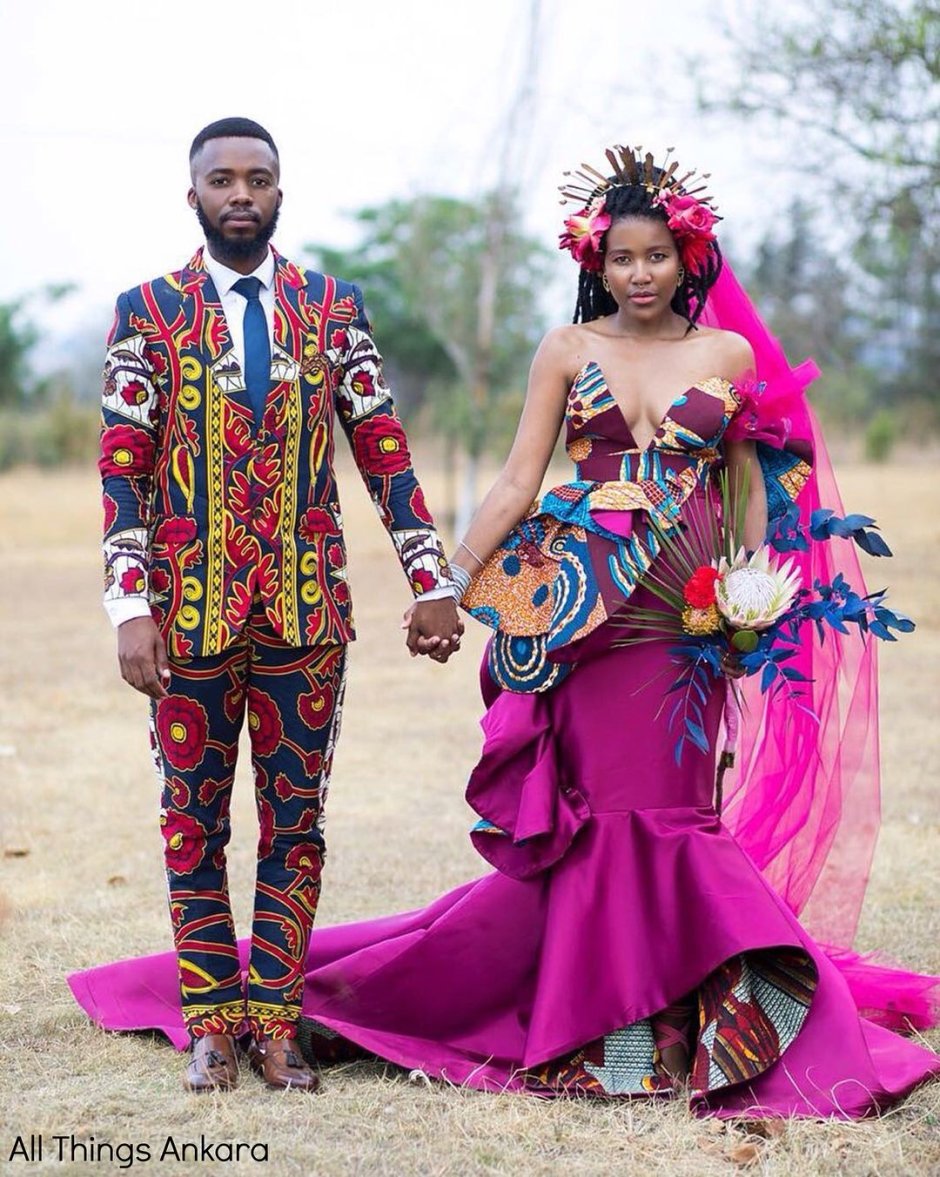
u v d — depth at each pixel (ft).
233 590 11.25
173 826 11.68
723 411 12.04
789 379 12.41
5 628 41.01
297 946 11.74
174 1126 10.80
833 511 13.21
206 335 11.25
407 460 11.96
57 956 14.73
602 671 11.97
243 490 11.26
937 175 42.14
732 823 13.79
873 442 102.94
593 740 11.94
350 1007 12.18
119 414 11.28
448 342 65.46
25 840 19.45
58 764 24.21
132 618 11.08
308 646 11.43
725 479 12.11
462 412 68.23
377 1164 10.22
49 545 66.90
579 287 12.89
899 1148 10.40
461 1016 12.17
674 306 12.79
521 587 12.23
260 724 11.66
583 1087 11.35
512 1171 10.14
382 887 17.19
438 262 65.10
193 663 11.35
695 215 11.94
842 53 41.29
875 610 11.65
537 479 12.39
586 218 12.42
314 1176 10.02
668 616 11.93
